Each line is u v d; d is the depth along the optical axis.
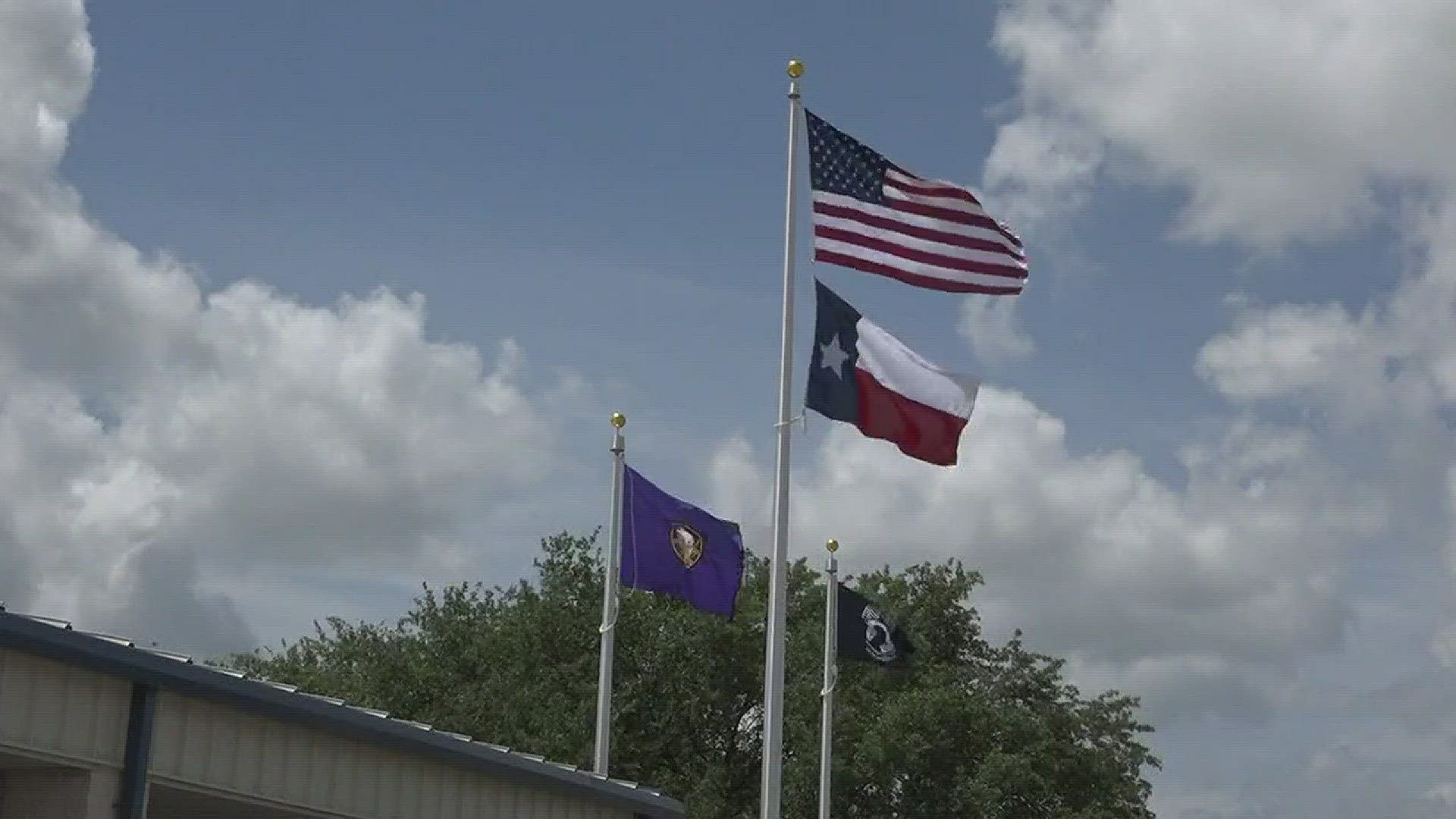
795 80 23.14
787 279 22.88
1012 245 23.19
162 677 16.16
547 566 52.22
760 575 55.44
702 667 51.19
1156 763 55.47
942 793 51.16
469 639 53.62
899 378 22.73
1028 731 52.94
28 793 15.70
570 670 50.09
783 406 22.62
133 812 15.80
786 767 50.53
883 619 35.22
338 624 58.09
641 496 28.70
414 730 19.08
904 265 22.88
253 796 17.31
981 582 59.81
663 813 23.17
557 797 21.69
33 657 15.20
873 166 23.05
